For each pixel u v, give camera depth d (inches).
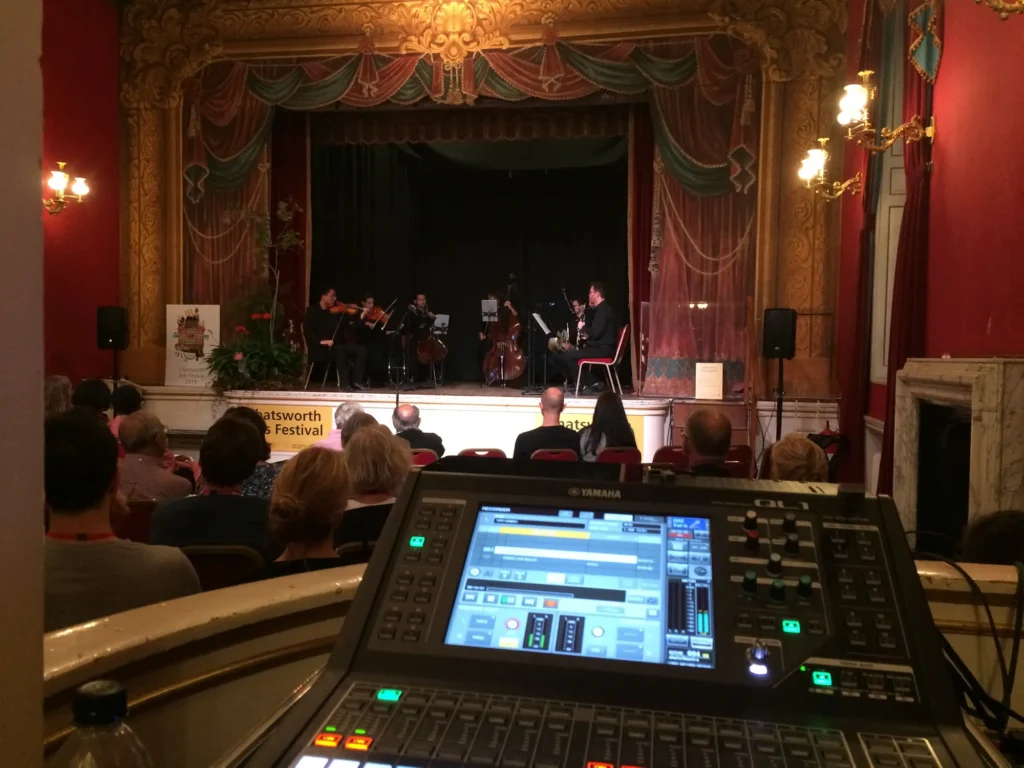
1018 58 132.0
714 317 303.4
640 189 331.0
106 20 330.0
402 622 29.6
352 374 380.2
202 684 43.2
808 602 28.9
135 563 64.6
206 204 337.7
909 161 182.7
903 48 193.6
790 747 25.2
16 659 25.6
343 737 25.6
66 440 66.4
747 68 295.0
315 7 321.1
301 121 349.4
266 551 92.2
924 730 26.2
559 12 306.5
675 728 26.0
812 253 292.4
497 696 27.6
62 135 308.8
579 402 293.3
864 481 235.8
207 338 330.3
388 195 433.7
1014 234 133.0
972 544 64.4
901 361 180.7
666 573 30.2
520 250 446.0
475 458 36.6
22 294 25.9
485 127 349.7
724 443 115.9
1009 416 122.8
